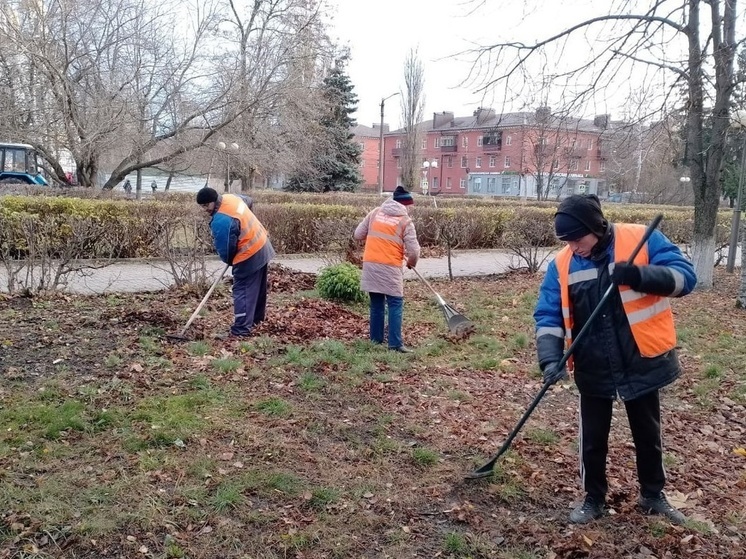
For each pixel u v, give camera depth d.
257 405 5.00
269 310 8.25
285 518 3.61
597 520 3.72
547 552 3.43
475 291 10.91
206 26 19.95
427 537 3.55
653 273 3.24
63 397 4.88
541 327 3.64
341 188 38.97
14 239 10.80
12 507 3.49
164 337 6.58
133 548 3.28
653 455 3.67
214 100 20.17
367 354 6.60
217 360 5.90
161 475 3.91
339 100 36.59
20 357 5.71
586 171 36.12
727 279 13.72
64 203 11.75
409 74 52.41
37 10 17.84
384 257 6.79
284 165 23.59
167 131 20.52
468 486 4.08
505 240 16.70
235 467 4.07
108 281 9.96
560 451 4.66
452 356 6.96
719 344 7.93
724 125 11.24
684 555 3.42
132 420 4.60
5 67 18.62
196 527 3.49
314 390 5.45
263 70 20.67
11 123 18.95
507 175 57.16
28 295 8.23
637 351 3.43
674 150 12.24
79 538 3.31
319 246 14.32
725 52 10.27
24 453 4.04
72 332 6.59
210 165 23.19
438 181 67.88
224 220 6.66
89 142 18.78
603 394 3.53
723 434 5.25
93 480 3.81
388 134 76.75
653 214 21.94
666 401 5.95
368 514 3.72
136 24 19.42
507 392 5.92
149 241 12.22
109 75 19.30
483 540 3.52
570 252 3.60
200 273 10.43
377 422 4.95
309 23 21.31
